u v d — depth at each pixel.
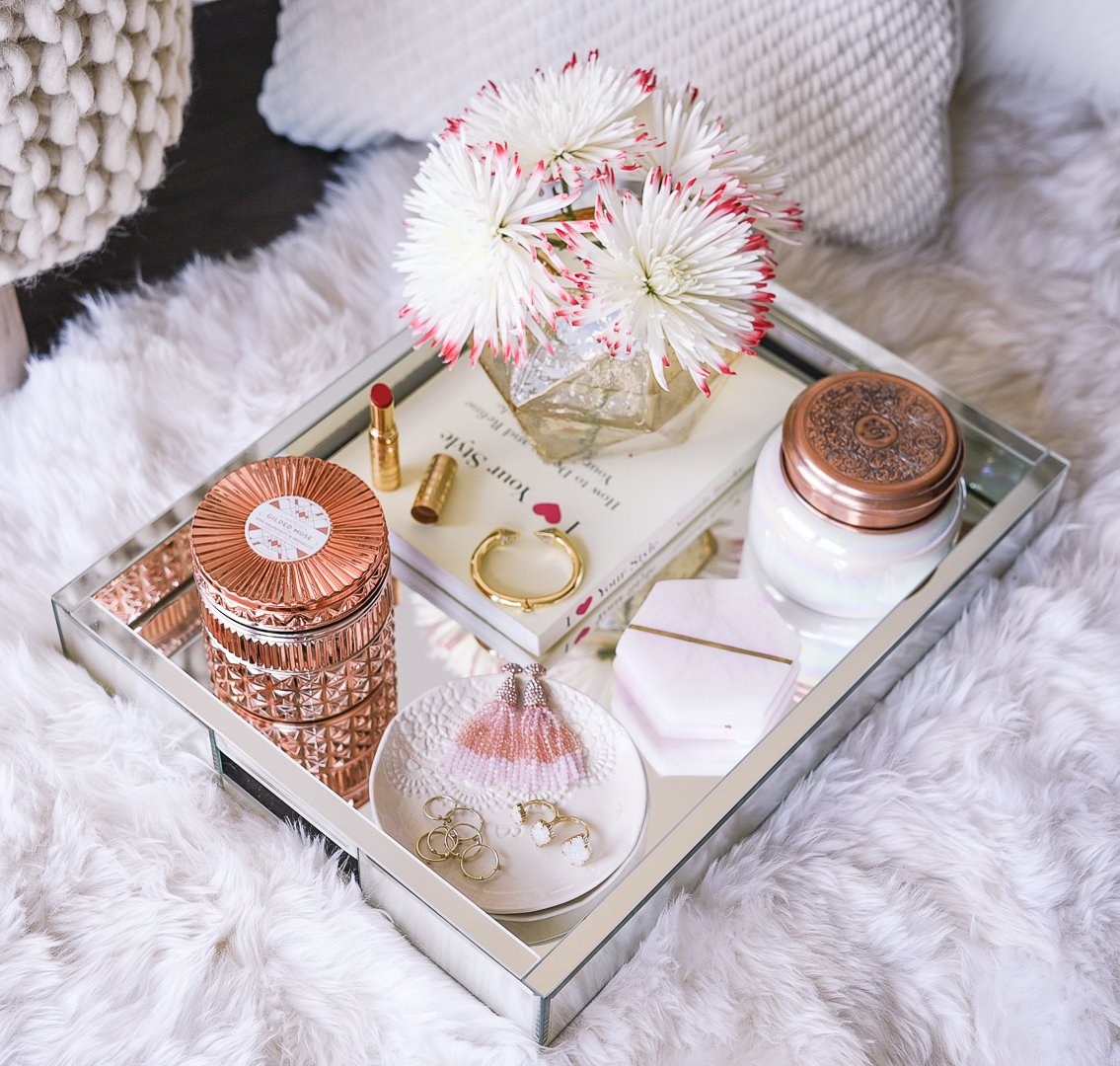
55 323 1.12
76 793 0.78
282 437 0.88
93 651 0.82
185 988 0.71
